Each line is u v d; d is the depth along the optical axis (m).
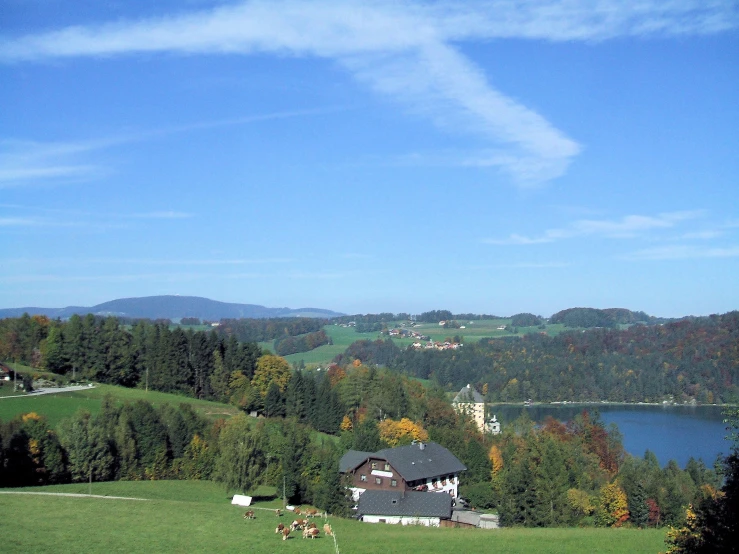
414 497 83.44
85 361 156.62
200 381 164.50
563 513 80.38
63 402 122.31
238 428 84.62
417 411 154.12
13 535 43.81
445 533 57.88
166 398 149.75
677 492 95.38
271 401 151.88
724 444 161.00
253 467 81.69
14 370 142.00
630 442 164.62
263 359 165.88
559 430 154.75
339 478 82.81
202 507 60.47
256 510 62.25
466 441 130.62
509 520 80.31
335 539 50.22
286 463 86.69
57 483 86.94
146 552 42.38
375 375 166.50
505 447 135.25
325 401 151.00
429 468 101.12
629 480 102.88
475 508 105.06
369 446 117.50
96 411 116.62
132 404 111.25
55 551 40.78
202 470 101.56
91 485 84.69
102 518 51.28
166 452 101.31
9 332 167.62
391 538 53.28
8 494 60.69
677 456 146.25
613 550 49.47
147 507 57.75
